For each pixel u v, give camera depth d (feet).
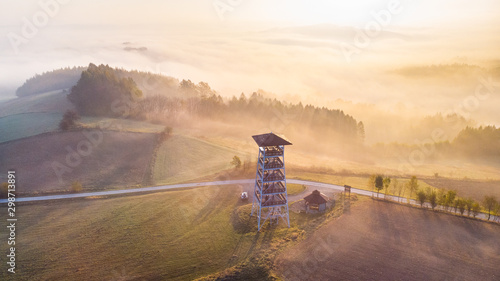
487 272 171.32
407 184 285.84
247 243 203.00
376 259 182.19
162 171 348.79
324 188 293.84
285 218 233.76
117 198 277.23
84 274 177.58
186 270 179.83
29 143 391.04
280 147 228.43
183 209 251.19
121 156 378.32
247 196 267.39
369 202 259.60
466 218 231.09
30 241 209.36
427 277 167.43
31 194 286.25
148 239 209.46
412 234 208.03
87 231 220.23
